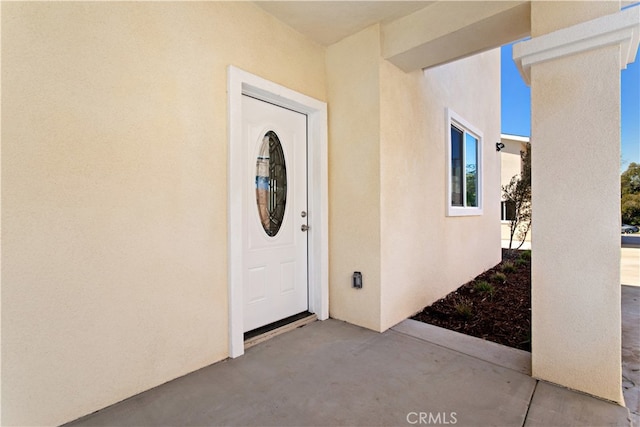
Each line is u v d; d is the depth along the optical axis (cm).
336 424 168
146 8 197
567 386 198
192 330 221
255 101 279
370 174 295
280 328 288
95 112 176
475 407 181
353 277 307
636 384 208
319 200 320
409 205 332
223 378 212
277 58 278
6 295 150
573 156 194
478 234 523
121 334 188
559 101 197
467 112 486
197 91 223
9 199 150
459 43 266
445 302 383
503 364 230
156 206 202
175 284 212
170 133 208
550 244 202
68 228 168
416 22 270
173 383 206
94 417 173
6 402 151
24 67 153
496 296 411
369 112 295
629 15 171
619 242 182
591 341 190
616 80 181
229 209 239
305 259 329
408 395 192
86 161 173
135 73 192
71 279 169
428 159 369
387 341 270
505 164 1174
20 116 153
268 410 179
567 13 195
